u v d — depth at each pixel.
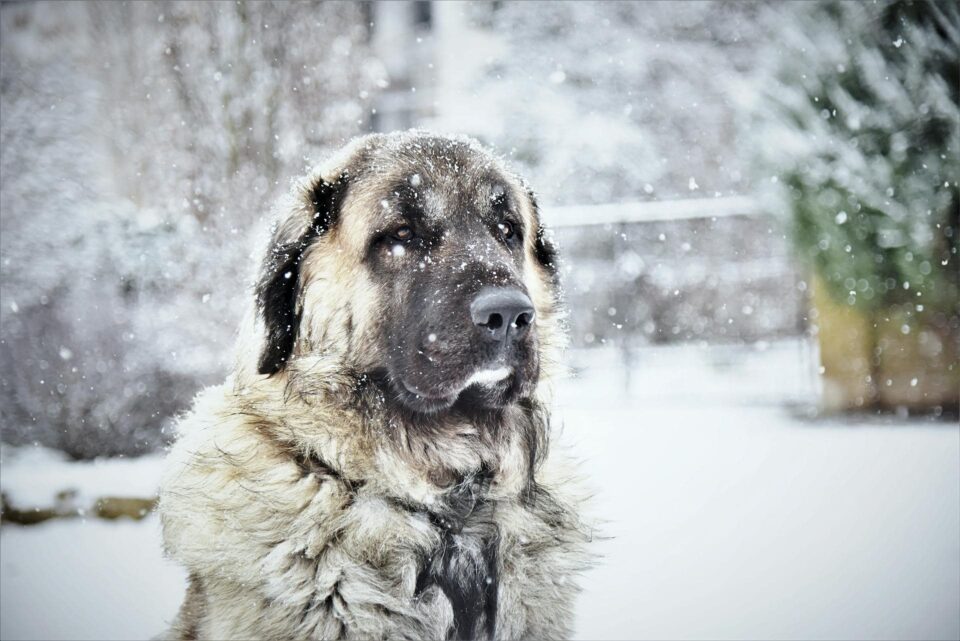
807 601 4.21
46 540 5.88
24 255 7.99
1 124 9.11
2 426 7.79
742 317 13.14
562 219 10.83
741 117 8.96
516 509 3.25
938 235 7.95
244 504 2.94
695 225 13.01
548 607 3.21
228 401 3.21
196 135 9.10
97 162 9.41
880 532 5.08
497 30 21.11
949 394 8.04
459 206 3.31
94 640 4.12
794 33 8.38
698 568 4.77
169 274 8.02
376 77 10.38
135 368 7.77
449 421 3.18
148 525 6.16
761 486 6.22
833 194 7.99
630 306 12.74
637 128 20.31
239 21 9.20
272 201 8.87
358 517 2.96
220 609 2.92
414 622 2.94
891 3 7.98
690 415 9.15
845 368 8.40
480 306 2.99
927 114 7.82
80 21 10.02
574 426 8.80
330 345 3.15
